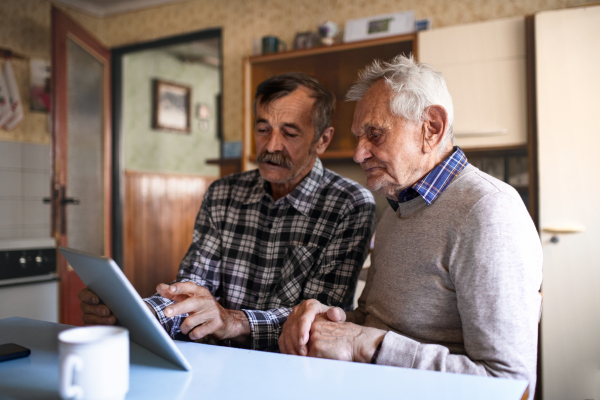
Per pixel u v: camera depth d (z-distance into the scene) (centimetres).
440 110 97
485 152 266
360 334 87
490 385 64
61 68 308
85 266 70
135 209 446
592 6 217
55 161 300
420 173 99
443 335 93
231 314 110
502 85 239
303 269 134
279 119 136
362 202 135
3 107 315
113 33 395
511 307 79
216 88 566
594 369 212
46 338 88
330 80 296
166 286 105
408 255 98
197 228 151
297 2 324
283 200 141
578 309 214
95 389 53
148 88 491
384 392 62
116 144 405
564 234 218
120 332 57
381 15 284
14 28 332
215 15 354
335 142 296
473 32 245
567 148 219
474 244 85
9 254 235
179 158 525
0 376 68
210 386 64
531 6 262
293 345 93
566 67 220
